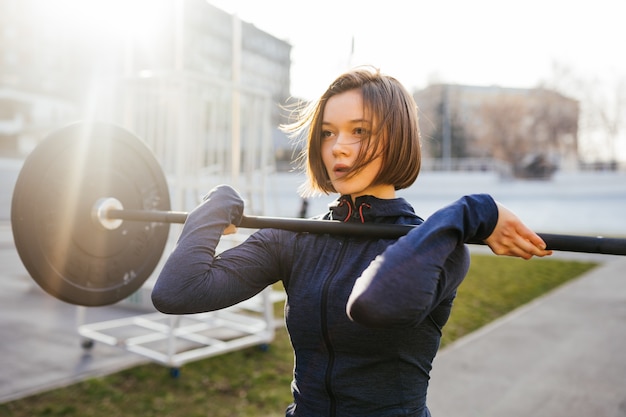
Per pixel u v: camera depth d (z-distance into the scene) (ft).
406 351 3.54
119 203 5.66
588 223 57.11
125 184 5.77
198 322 16.78
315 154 4.10
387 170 3.81
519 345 15.46
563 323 17.93
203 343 14.48
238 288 3.98
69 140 5.23
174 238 14.99
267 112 14.08
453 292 3.58
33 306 19.10
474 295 22.25
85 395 10.93
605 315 19.03
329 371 3.63
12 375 11.93
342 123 3.78
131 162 5.83
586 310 19.84
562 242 3.40
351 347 3.57
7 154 67.36
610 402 11.42
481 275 27.14
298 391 3.84
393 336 3.50
